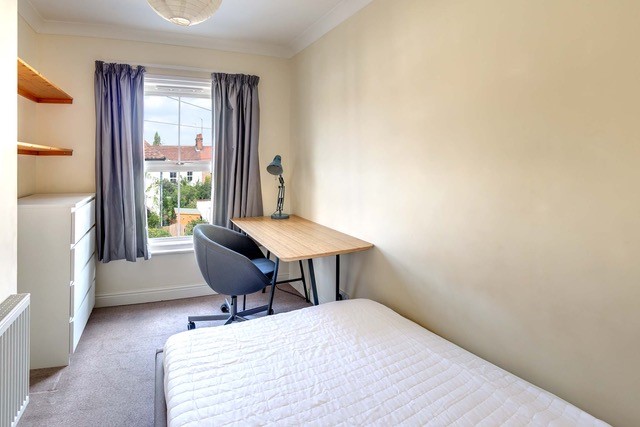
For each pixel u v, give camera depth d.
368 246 2.34
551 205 1.30
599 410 1.19
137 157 3.16
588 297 1.20
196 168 3.56
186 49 3.32
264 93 3.64
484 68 1.55
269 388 1.27
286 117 3.75
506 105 1.45
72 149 3.02
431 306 1.90
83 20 2.87
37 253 2.19
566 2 1.23
